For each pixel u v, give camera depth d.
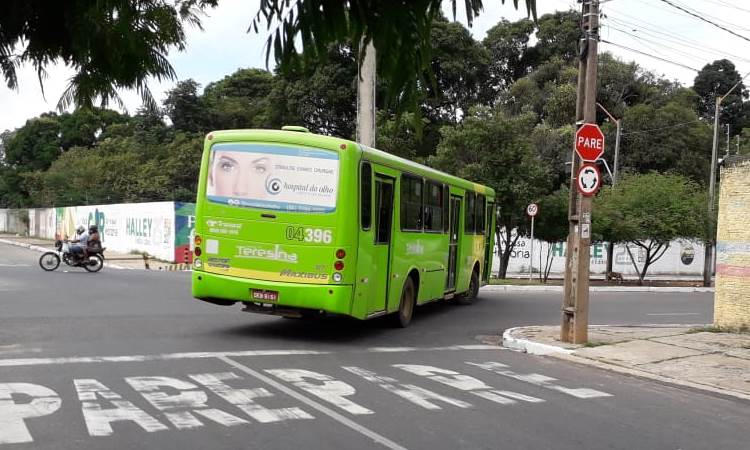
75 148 55.56
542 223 27.44
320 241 10.12
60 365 7.80
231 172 10.53
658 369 9.39
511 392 7.58
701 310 18.77
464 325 13.54
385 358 9.29
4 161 70.81
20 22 1.88
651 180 28.66
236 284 10.41
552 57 47.56
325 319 13.11
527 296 20.67
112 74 2.11
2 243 45.22
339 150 10.16
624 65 48.34
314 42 1.92
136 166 46.78
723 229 13.08
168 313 12.80
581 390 7.93
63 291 15.83
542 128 40.16
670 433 6.23
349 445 5.33
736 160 12.89
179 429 5.53
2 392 6.51
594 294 22.88
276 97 40.75
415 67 1.95
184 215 29.78
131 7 2.11
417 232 12.91
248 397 6.66
